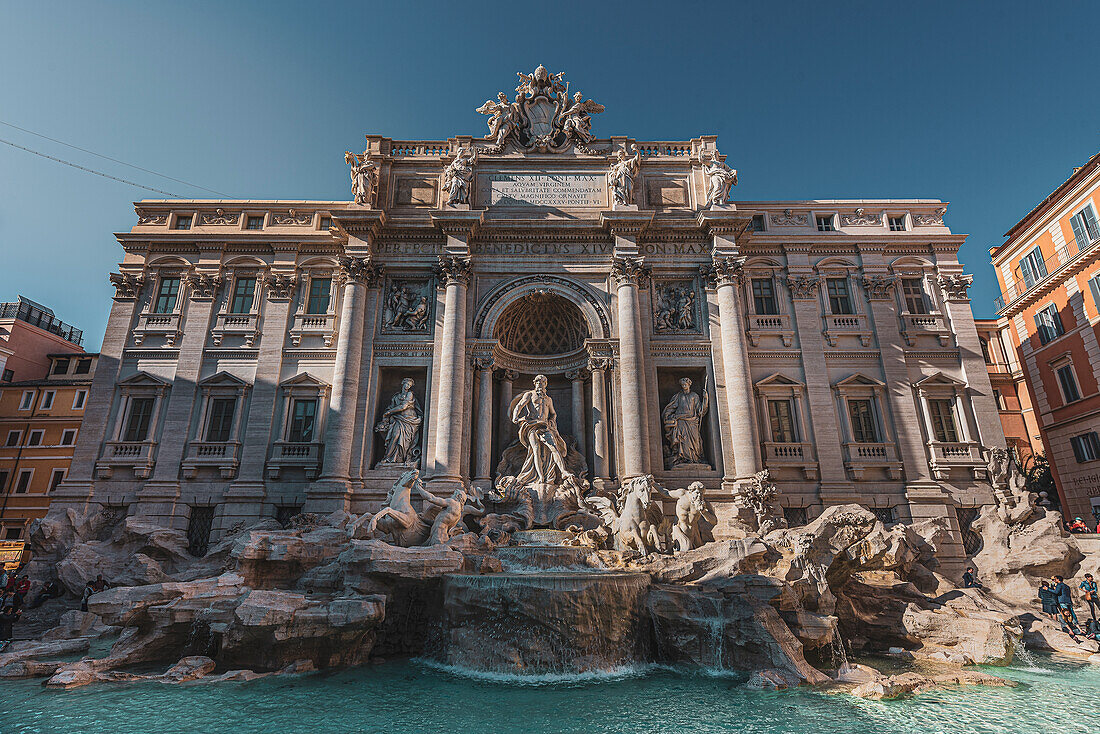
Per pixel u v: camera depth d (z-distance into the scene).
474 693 14.95
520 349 34.38
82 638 20.84
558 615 17.28
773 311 34.03
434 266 32.31
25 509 42.44
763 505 27.20
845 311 33.97
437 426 29.19
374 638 18.59
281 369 32.06
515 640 17.23
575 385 32.69
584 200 33.88
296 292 33.66
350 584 18.97
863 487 30.34
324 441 30.41
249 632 16.56
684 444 29.98
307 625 16.72
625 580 18.41
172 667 16.55
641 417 29.12
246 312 33.62
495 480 30.00
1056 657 20.23
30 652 18.50
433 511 24.25
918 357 32.88
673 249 33.16
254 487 29.56
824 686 15.80
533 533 25.28
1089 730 12.70
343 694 14.76
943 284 33.78
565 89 35.88
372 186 33.38
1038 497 30.22
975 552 29.45
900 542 23.78
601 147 35.00
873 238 34.44
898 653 20.55
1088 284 34.12
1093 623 21.73
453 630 17.80
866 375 32.19
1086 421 35.06
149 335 32.59
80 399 44.72
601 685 15.79
